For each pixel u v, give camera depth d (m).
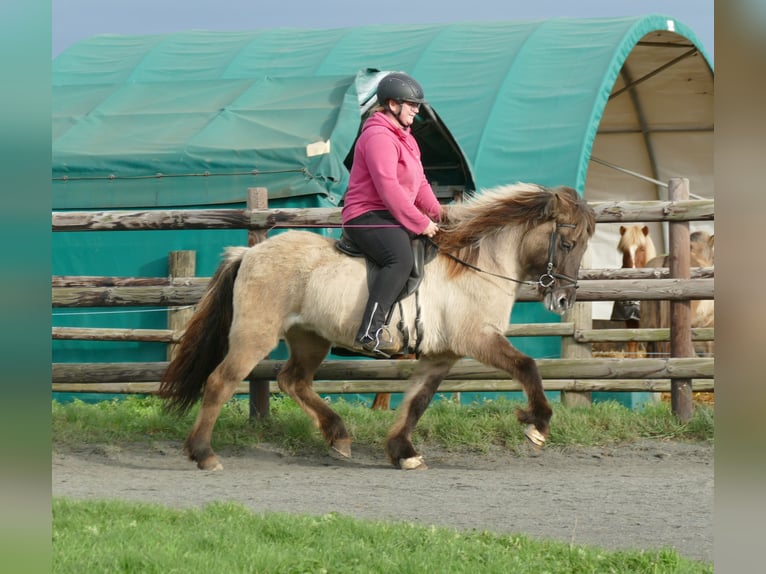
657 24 18.02
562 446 9.92
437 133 14.84
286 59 17.73
